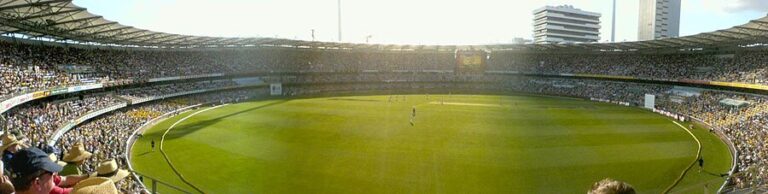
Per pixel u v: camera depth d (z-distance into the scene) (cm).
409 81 10219
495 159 3247
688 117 5344
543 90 9100
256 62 9275
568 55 9762
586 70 9131
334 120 5156
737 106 5703
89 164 2689
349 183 2680
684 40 6353
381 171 2930
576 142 3872
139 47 7438
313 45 9062
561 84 9175
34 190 428
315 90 9344
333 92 9200
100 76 5812
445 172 2911
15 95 3456
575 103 7188
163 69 7288
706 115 5372
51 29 4581
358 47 9519
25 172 422
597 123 4994
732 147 3641
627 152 3497
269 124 4862
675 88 7356
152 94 6425
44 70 4925
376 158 3269
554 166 3070
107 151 3231
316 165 3078
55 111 4200
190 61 8138
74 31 4994
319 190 2556
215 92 7894
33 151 439
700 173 2953
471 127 4641
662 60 8119
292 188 2594
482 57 9188
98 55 6419
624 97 7475
